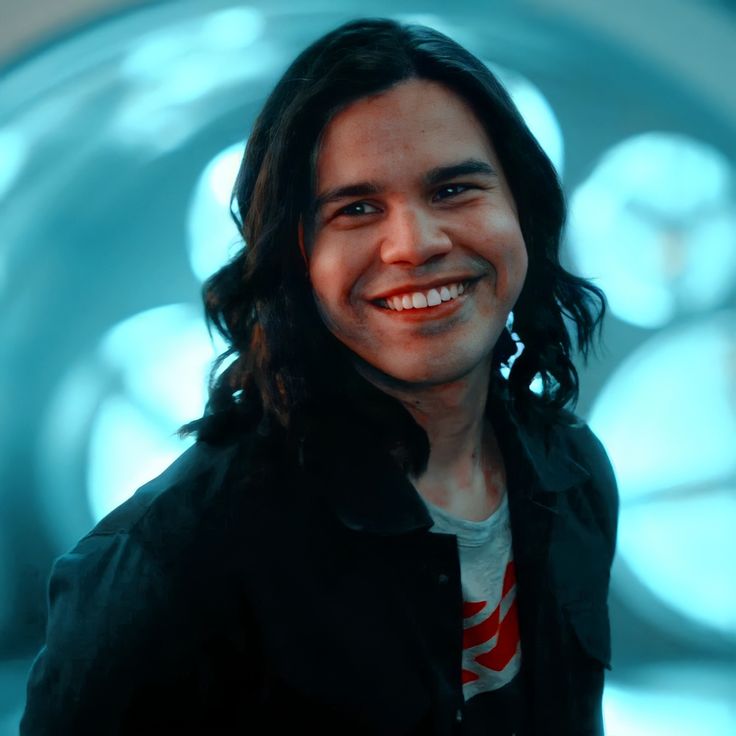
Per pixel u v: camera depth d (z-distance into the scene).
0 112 5.59
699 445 6.91
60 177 6.67
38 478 6.93
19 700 5.99
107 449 7.02
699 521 6.89
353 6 5.77
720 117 5.88
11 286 6.83
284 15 5.75
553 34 5.96
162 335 7.15
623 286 6.97
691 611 6.80
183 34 5.63
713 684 6.23
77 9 4.93
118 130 6.58
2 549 6.82
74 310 7.10
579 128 7.06
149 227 7.24
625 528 6.90
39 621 6.79
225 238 7.28
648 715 5.71
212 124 7.16
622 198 7.00
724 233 6.94
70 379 7.02
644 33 5.51
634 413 6.95
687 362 6.94
